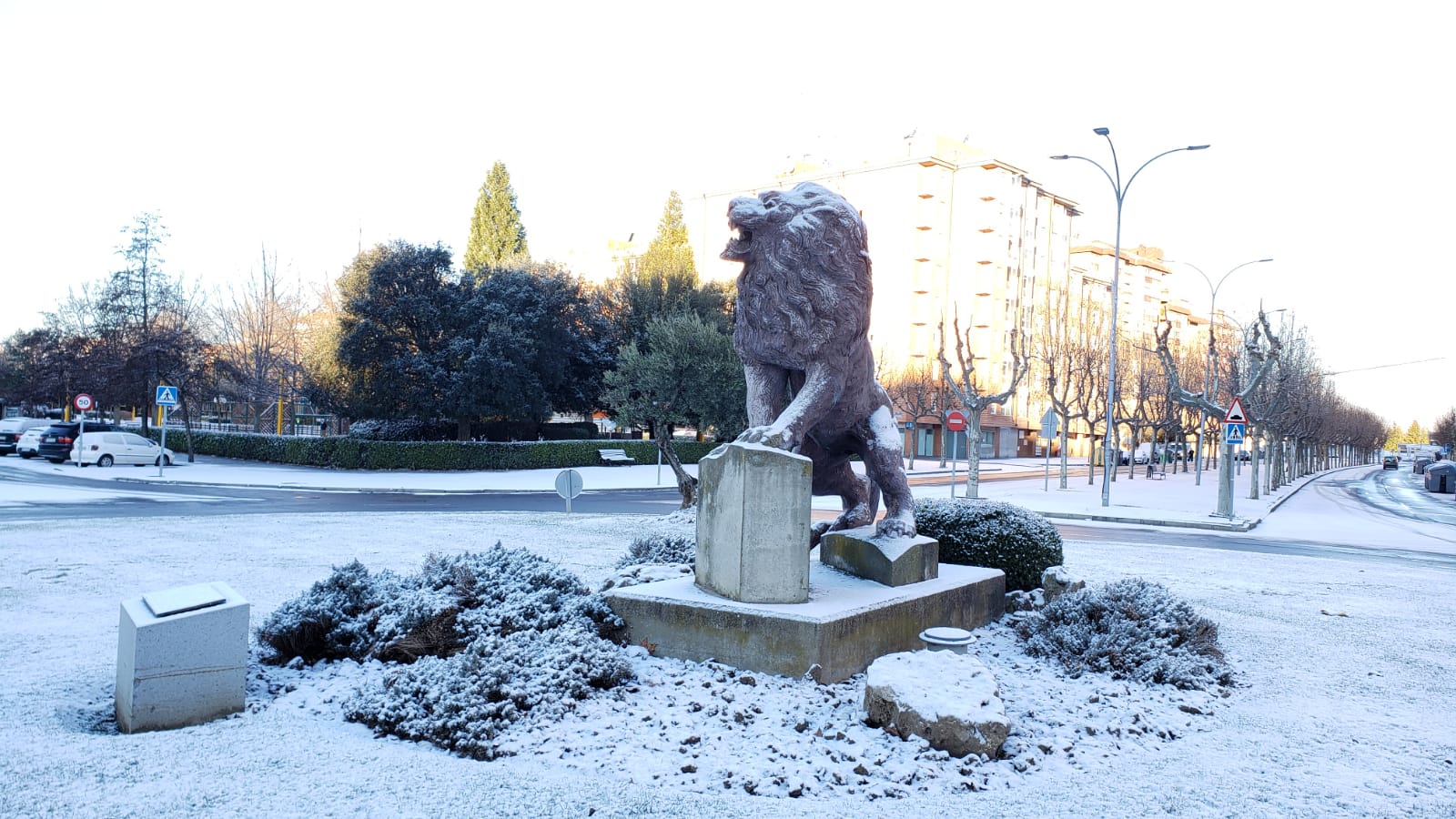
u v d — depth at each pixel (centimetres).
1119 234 2591
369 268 3641
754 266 647
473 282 3769
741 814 376
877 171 6450
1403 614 975
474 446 3519
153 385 3641
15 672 563
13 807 359
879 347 5994
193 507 1905
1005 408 6962
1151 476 5000
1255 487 3284
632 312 4281
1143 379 4775
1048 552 862
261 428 5300
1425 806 422
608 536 1427
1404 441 16400
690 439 4325
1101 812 399
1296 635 828
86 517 1597
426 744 450
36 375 4112
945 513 870
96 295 4819
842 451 754
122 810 360
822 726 484
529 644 541
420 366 3441
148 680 466
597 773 413
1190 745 502
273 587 888
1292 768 471
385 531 1429
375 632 602
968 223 6550
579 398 4034
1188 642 667
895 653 533
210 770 406
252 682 552
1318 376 4850
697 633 600
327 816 359
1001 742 460
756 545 597
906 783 421
